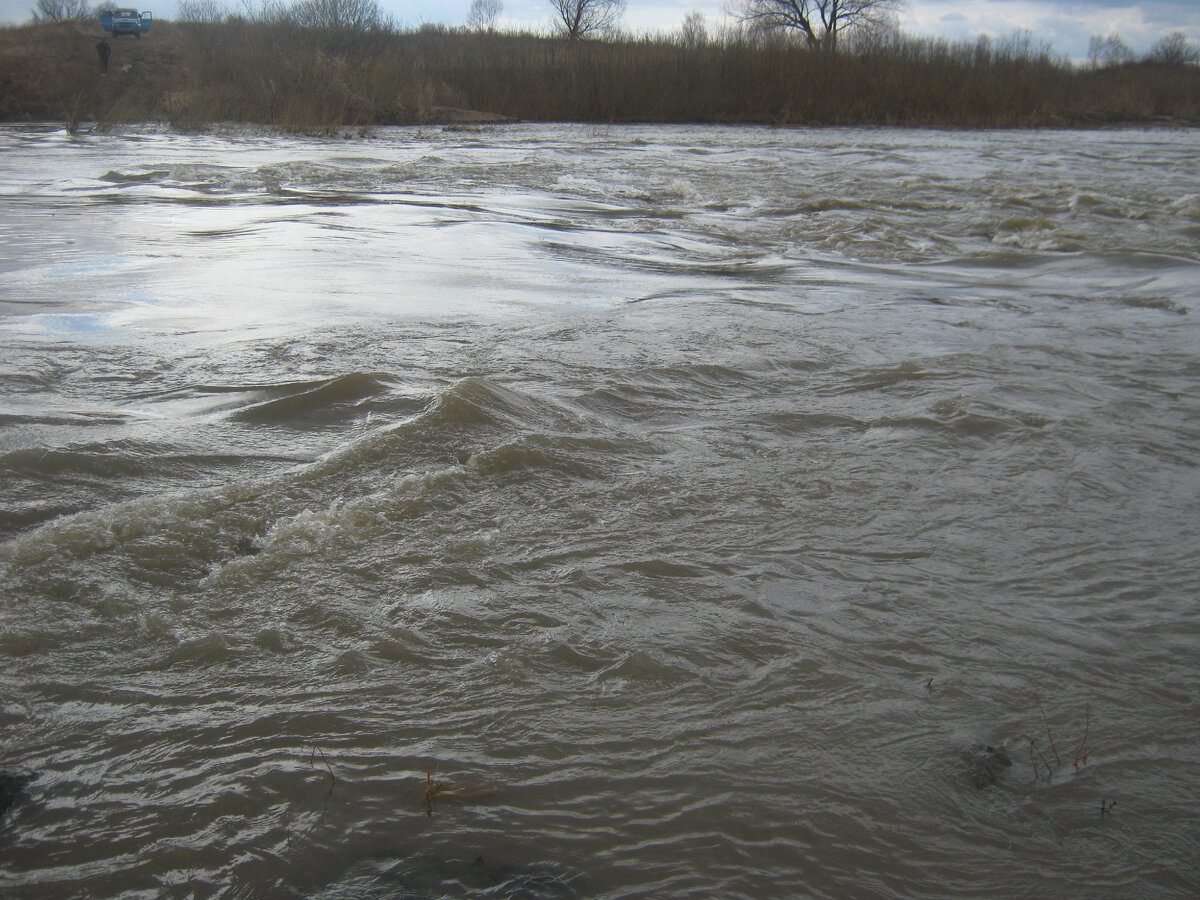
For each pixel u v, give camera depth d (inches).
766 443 166.4
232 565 118.1
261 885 74.6
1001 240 404.2
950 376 205.3
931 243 396.2
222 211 442.0
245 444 157.9
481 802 83.1
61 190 521.3
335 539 125.6
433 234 385.1
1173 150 916.6
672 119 1339.8
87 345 208.4
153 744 89.3
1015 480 153.6
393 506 134.3
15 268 292.2
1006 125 1322.6
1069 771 89.0
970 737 93.2
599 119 1342.3
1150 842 80.9
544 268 320.8
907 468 156.9
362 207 467.8
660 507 139.3
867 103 1326.3
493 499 139.1
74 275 282.7
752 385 198.1
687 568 122.6
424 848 78.3
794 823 81.8
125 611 109.3
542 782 85.7
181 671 99.7
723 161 761.0
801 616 112.8
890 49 1477.6
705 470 153.3
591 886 75.2
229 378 189.0
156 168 628.7
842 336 237.8
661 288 294.8
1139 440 172.1
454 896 73.7
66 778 85.0
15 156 743.1
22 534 126.4
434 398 173.8
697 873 76.7
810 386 198.7
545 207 495.8
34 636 104.0
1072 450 166.2
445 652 103.7
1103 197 510.9
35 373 188.2
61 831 79.3
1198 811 84.5
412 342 216.4
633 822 81.5
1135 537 135.5
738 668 102.6
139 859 76.9
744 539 131.0
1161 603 118.3
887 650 106.7
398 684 98.1
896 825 82.0
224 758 87.7
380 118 1216.2
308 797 83.3
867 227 425.4
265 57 1293.1
